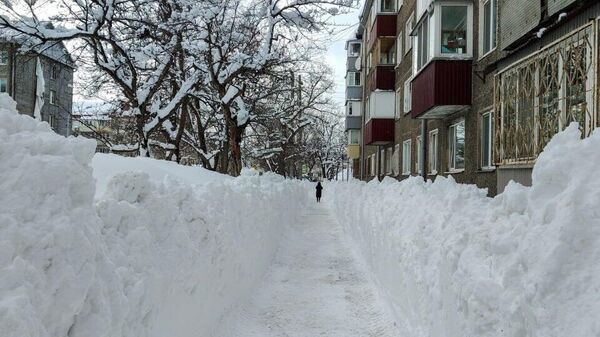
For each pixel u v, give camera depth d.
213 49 13.98
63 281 2.05
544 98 7.31
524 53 8.32
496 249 2.61
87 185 2.40
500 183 8.76
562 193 2.28
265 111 18.56
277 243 9.86
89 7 12.18
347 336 4.84
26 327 1.75
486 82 11.28
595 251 1.98
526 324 2.09
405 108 20.23
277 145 24.08
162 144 15.80
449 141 14.11
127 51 13.28
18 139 2.26
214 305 4.55
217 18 13.38
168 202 3.50
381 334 4.90
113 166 6.39
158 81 13.99
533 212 2.46
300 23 14.12
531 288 2.05
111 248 2.73
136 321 2.71
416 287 4.20
